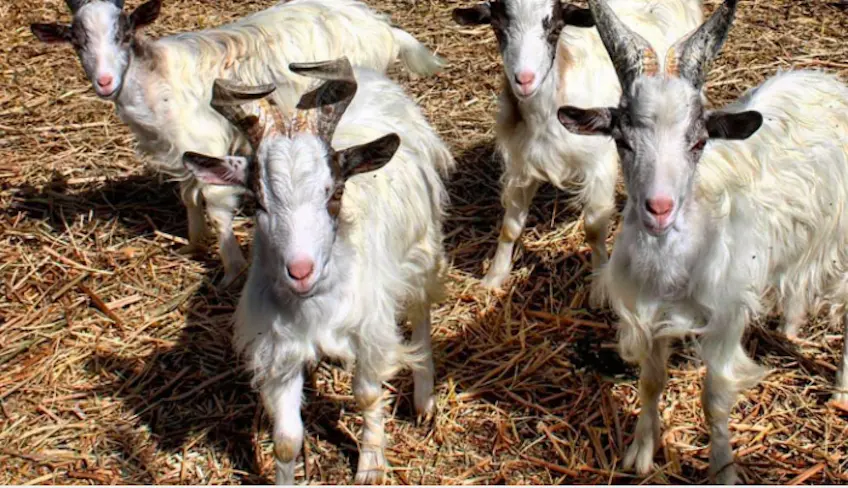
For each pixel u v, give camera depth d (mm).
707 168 2121
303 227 1940
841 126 2361
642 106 2002
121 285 3000
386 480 2383
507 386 2643
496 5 2662
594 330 2785
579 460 2432
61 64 4129
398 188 2291
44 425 2549
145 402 2617
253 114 1986
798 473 2361
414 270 2396
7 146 3621
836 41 3967
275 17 3143
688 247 2113
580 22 2672
